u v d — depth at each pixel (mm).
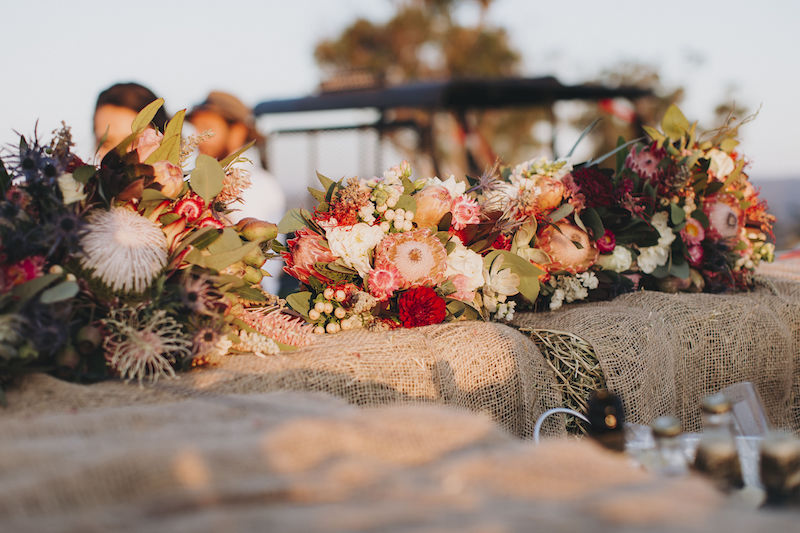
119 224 1597
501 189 2424
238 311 1809
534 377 1998
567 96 9109
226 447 804
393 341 1868
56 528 667
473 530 625
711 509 682
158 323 1569
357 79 8703
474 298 2277
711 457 966
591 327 2143
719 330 2404
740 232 2939
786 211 15625
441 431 862
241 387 1521
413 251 2113
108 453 786
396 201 2191
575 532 631
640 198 2650
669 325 2311
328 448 826
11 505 713
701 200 2830
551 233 2416
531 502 712
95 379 1546
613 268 2578
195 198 1784
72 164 1644
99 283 1550
